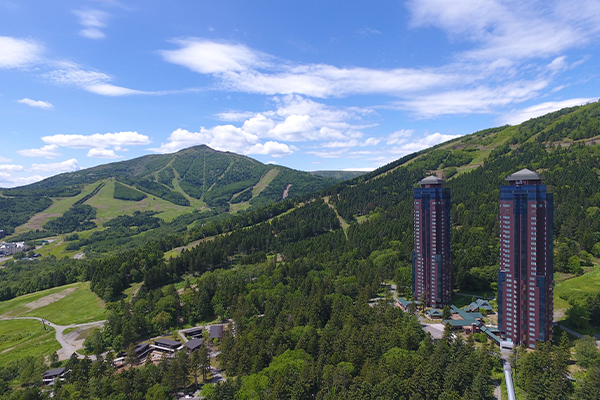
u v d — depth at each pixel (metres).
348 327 163.88
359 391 123.50
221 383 136.38
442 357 134.38
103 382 143.25
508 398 124.44
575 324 169.62
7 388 159.38
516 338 159.75
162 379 144.88
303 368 137.38
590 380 119.06
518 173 160.25
